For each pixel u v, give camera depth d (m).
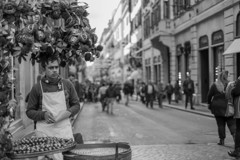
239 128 8.52
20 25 3.87
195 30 27.64
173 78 34.88
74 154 4.03
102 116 21.55
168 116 20.48
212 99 10.41
